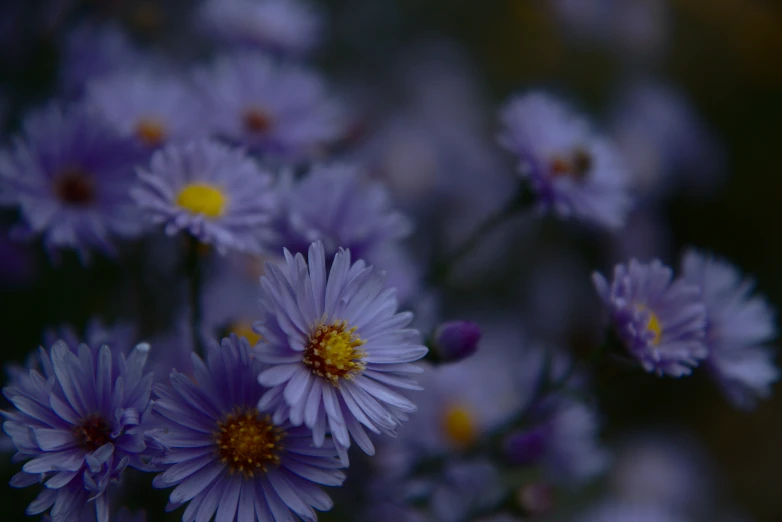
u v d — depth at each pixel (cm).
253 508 47
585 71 104
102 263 61
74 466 47
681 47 114
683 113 101
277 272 47
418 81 90
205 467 47
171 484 47
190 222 51
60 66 64
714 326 55
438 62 94
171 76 62
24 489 54
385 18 96
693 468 89
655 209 98
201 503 47
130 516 49
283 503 47
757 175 105
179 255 57
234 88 59
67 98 62
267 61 60
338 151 65
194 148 53
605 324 53
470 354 53
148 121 57
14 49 66
